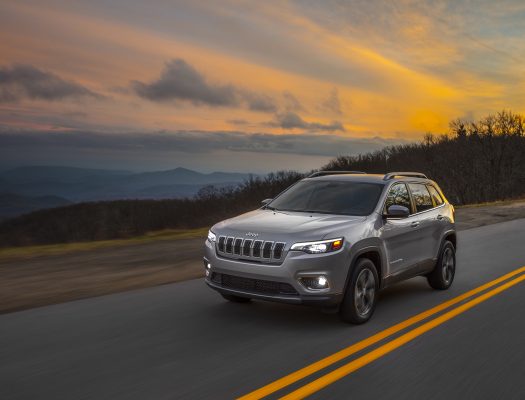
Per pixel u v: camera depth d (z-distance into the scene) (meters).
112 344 4.91
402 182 7.11
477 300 7.08
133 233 24.78
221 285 5.82
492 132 68.69
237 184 109.56
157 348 4.79
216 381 3.96
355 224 5.87
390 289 7.88
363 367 4.34
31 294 7.50
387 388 3.89
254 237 5.55
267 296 5.45
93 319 5.85
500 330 5.57
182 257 11.30
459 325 5.77
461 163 71.62
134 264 10.34
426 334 5.39
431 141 81.25
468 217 22.39
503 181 67.44
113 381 3.95
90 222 84.25
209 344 4.93
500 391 3.88
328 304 5.42
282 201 6.97
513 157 67.06
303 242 5.34
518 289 7.83
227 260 5.69
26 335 5.20
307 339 5.14
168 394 3.70
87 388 3.81
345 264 5.51
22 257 11.35
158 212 92.19
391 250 6.39
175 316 6.00
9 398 3.62
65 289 7.86
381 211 6.34
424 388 3.90
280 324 5.70
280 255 5.36
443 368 4.35
